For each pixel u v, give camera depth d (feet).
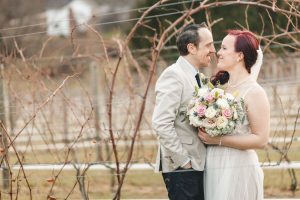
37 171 28.37
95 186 27.53
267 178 28.48
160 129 16.22
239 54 16.76
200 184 17.02
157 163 17.30
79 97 37.86
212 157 16.89
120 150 32.45
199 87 16.98
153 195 26.45
